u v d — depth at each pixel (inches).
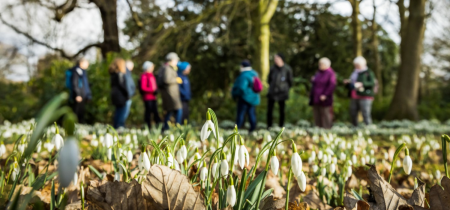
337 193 106.7
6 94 607.2
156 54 756.6
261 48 576.7
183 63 343.6
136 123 532.4
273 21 848.3
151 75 343.3
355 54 634.8
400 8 595.5
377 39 946.1
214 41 789.9
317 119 371.2
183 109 348.5
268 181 111.1
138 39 821.9
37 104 550.9
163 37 703.1
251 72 323.3
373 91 387.9
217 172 70.0
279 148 191.6
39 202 42.1
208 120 64.1
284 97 352.2
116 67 328.8
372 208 76.2
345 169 109.9
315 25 927.0
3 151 87.7
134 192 67.6
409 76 582.6
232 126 471.8
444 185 72.9
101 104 498.0
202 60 856.3
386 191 76.5
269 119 355.9
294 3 783.1
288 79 353.1
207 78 881.5
